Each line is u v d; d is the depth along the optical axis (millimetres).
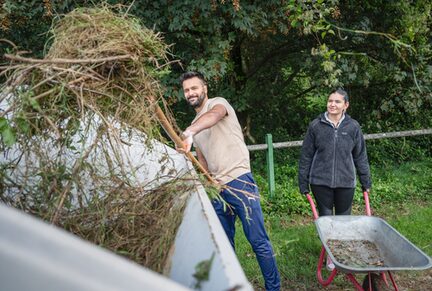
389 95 9461
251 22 6574
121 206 2850
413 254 3400
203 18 6605
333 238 4055
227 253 1705
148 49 2773
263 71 9648
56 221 2518
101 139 2688
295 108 10562
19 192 2617
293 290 4312
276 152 9477
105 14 2809
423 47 7824
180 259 2133
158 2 6363
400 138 9938
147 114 2730
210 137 3793
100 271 1156
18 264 1080
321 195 4605
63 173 2605
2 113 2350
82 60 2369
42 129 2465
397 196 7203
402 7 7516
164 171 3453
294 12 6613
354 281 3334
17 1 6121
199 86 3803
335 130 4449
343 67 7566
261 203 6598
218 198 3520
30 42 6727
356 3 7930
